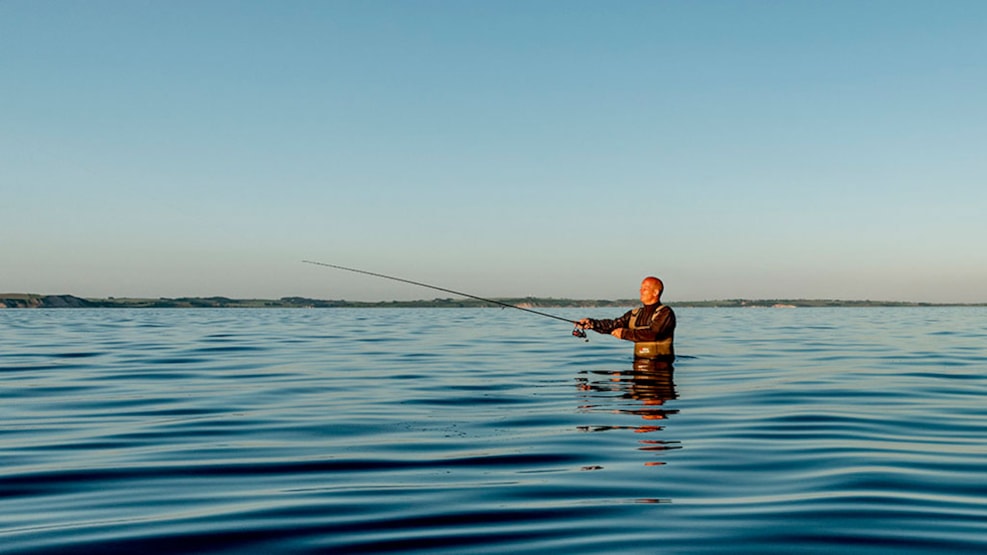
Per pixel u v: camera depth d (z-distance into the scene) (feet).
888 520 15.10
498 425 25.75
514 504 16.37
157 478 18.86
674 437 23.53
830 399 31.83
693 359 50.62
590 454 21.16
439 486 17.89
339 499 16.85
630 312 40.78
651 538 14.11
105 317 188.75
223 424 26.53
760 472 19.11
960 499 16.65
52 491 17.69
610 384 36.50
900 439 23.34
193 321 149.89
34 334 91.56
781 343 70.85
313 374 43.01
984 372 43.29
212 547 13.80
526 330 98.07
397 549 13.65
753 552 13.38
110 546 13.83
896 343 71.26
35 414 29.09
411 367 46.70
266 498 16.98
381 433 24.50
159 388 36.83
